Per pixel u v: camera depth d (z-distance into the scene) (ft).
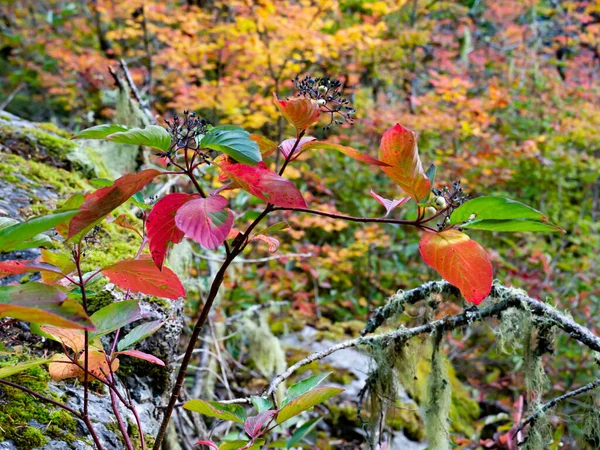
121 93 10.93
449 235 3.23
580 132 19.92
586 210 20.98
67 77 20.26
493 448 7.97
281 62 14.34
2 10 26.18
